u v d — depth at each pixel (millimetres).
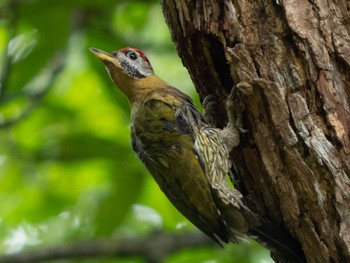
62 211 17984
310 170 9422
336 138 9391
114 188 16359
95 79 17906
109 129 17672
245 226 10281
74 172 17844
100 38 16469
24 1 15211
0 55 17859
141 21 17797
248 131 10312
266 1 9906
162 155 11148
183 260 17625
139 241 17031
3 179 17859
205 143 10914
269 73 9750
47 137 17438
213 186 10711
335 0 9727
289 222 9742
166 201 17438
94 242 16922
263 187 10156
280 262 10391
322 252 9430
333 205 9336
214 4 10141
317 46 9594
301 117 9500
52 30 15609
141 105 11859
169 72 17766
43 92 16438
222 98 10953
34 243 18109
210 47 10500
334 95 9492
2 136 17672
